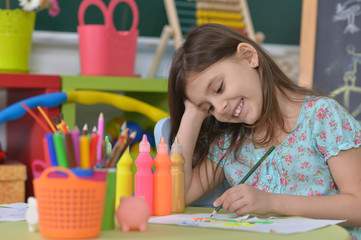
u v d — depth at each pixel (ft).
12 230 3.14
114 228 3.23
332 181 4.67
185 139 4.80
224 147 5.09
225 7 9.41
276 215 3.98
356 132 4.56
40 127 7.10
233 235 2.98
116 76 7.84
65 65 8.88
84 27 7.83
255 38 9.51
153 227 3.28
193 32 4.72
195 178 4.99
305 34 9.29
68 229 2.84
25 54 7.65
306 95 4.90
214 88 4.44
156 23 9.41
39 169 7.02
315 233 3.04
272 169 4.79
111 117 9.41
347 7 9.22
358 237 4.50
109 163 3.22
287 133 4.76
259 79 4.62
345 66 9.20
